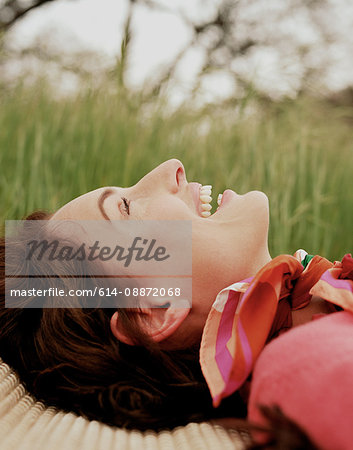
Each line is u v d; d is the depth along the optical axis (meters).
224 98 2.45
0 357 0.91
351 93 3.54
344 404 0.52
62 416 0.81
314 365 0.56
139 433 0.78
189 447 0.71
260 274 0.73
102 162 1.81
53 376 0.85
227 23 6.04
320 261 0.81
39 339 0.87
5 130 2.01
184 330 0.84
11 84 2.43
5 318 0.91
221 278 0.83
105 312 0.86
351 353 0.57
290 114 2.29
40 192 1.66
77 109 2.11
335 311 0.76
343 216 1.88
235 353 0.69
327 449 0.51
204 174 1.92
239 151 2.07
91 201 0.90
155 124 2.10
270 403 0.57
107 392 0.83
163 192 0.90
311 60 3.16
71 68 2.47
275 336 0.77
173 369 0.83
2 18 5.45
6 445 0.68
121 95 2.19
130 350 0.85
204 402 0.82
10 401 0.80
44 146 1.84
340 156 2.21
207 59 5.89
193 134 2.13
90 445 0.71
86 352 0.85
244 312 0.72
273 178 1.83
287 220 1.70
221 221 0.87
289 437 0.51
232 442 0.70
